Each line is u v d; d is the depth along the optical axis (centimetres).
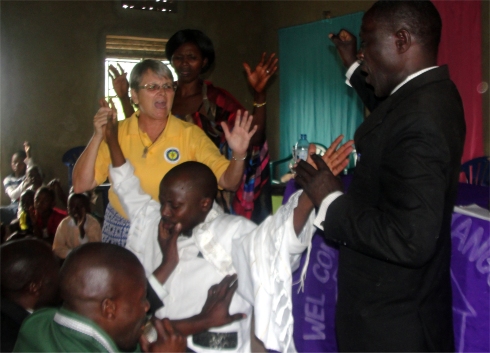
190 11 710
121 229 194
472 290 171
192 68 280
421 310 135
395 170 124
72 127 669
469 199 204
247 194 265
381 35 137
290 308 135
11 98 646
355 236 128
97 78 675
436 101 128
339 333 150
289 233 135
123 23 679
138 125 208
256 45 745
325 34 591
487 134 419
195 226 153
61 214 412
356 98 552
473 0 417
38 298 146
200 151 205
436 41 138
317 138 614
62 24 660
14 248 148
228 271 149
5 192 633
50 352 103
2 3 636
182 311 149
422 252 118
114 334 107
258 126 251
